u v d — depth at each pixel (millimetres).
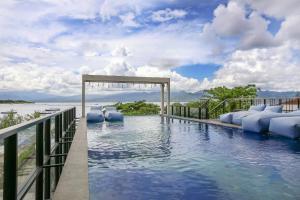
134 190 3584
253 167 4680
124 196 3375
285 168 4609
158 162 5105
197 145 7008
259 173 4312
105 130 10703
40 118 2676
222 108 15711
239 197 3316
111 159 5379
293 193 3420
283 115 8828
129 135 9117
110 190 3578
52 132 3869
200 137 8531
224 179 4027
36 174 2551
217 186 3697
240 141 7613
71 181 2506
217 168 4629
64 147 5809
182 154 5844
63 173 2756
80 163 3184
